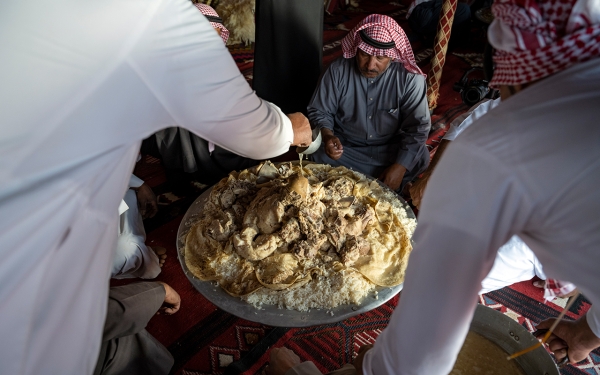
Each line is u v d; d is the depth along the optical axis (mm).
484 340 1492
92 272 1037
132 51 983
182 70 1062
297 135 1604
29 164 895
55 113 917
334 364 2020
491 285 2084
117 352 1531
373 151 2855
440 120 3990
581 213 682
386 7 7371
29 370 909
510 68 802
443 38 3758
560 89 722
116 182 1066
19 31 906
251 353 2037
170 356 1842
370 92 2643
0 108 881
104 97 959
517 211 728
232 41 5621
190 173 2975
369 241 1896
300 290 1718
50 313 941
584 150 673
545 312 2277
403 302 856
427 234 802
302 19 2975
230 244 1855
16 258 871
